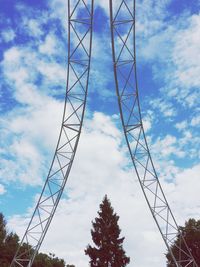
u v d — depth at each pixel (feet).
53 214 126.52
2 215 212.23
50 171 128.67
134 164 130.62
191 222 181.57
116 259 199.41
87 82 127.24
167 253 181.16
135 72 128.16
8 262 188.55
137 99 129.70
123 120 130.41
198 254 172.86
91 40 124.67
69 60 126.62
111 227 209.15
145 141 131.23
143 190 129.70
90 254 201.26
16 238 206.18
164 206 128.67
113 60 125.90
